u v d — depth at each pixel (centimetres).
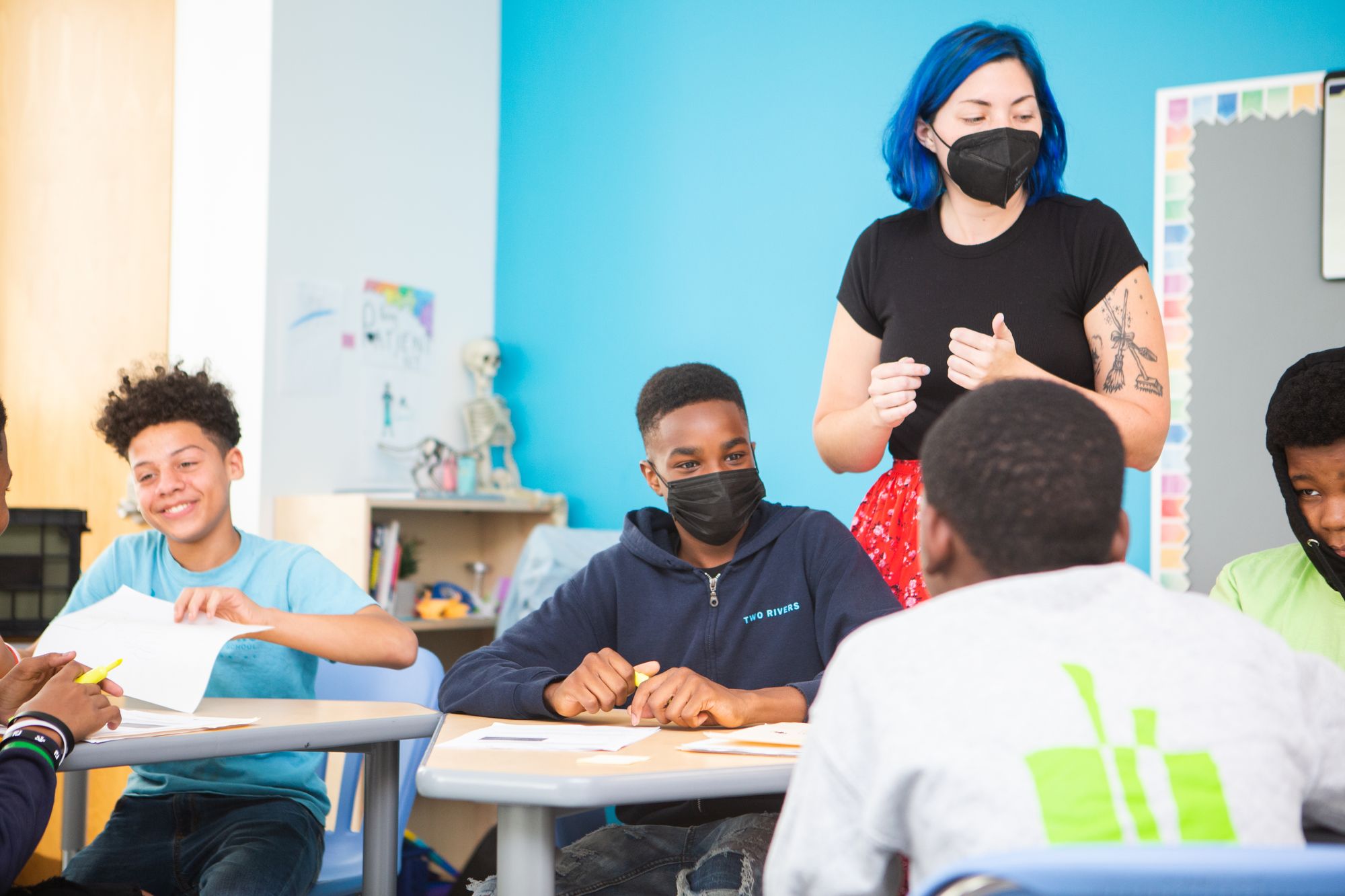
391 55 368
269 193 335
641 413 167
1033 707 74
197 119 351
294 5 342
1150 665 76
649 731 126
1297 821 75
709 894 118
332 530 323
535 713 136
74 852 227
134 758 123
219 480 187
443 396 382
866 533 179
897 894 84
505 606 328
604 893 132
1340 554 142
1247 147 275
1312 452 139
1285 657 81
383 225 365
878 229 188
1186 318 280
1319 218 267
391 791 154
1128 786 71
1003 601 79
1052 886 54
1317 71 268
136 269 360
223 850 160
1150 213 286
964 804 72
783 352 339
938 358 176
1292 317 269
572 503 376
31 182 380
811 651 156
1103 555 83
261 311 334
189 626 154
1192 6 283
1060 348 172
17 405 378
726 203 351
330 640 164
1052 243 173
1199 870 53
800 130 339
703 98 357
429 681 186
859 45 330
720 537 158
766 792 104
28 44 383
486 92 394
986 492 83
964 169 170
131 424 184
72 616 160
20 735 119
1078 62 296
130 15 365
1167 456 280
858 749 80
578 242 379
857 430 172
